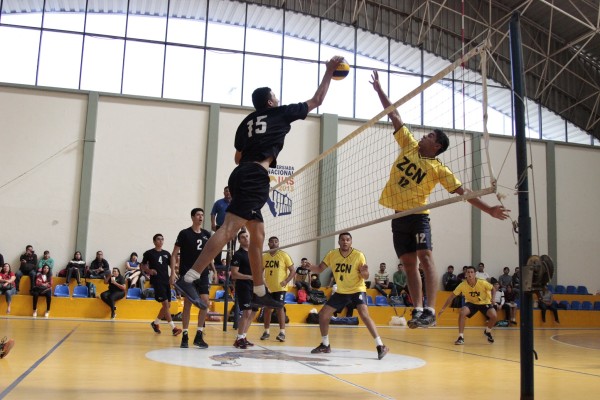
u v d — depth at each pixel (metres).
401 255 4.20
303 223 16.38
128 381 4.04
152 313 13.47
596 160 19.69
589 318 16.48
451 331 12.93
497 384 4.57
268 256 8.64
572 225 19.08
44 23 16.41
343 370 5.14
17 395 3.35
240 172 3.30
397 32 19.31
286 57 18.19
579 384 4.80
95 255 15.27
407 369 5.44
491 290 9.43
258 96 3.61
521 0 19.03
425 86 3.84
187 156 16.30
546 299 16.27
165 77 17.05
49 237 15.03
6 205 14.89
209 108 16.64
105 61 16.69
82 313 13.19
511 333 12.47
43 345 6.44
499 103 19.66
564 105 20.31
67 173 15.41
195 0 17.66
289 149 17.00
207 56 17.50
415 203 4.12
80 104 15.79
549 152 19.17
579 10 17.31
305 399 3.57
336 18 18.78
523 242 3.33
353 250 6.57
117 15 17.00
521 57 3.45
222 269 13.34
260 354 6.33
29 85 15.49
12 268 14.70
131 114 16.09
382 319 14.84
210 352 6.36
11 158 15.11
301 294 14.59
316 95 3.60
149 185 15.90
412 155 4.20
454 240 17.80
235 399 3.47
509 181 18.34
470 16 19.77
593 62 20.70
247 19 18.02
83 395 3.43
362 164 14.73
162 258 8.86
